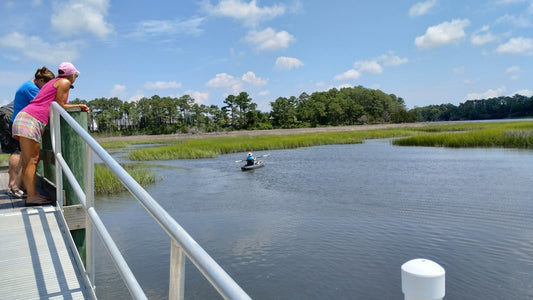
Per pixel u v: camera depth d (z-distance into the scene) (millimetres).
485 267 7699
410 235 9812
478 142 36000
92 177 2410
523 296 6484
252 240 9633
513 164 22500
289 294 6746
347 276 7395
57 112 3742
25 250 3240
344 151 36656
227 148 39031
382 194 15219
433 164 23969
